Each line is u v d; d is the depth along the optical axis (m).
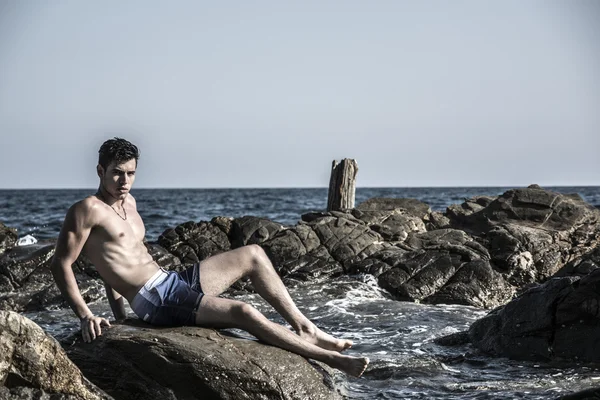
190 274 5.62
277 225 13.88
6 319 4.20
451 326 9.16
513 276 12.37
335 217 14.09
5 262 11.44
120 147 5.48
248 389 4.95
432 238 13.55
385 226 13.93
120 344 5.12
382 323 9.33
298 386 5.06
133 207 5.80
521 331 7.27
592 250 13.01
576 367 6.75
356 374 5.29
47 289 10.96
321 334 5.61
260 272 5.70
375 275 12.07
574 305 7.03
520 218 14.33
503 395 5.89
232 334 5.46
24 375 4.25
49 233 24.25
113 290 5.81
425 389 6.12
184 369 4.97
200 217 35.56
